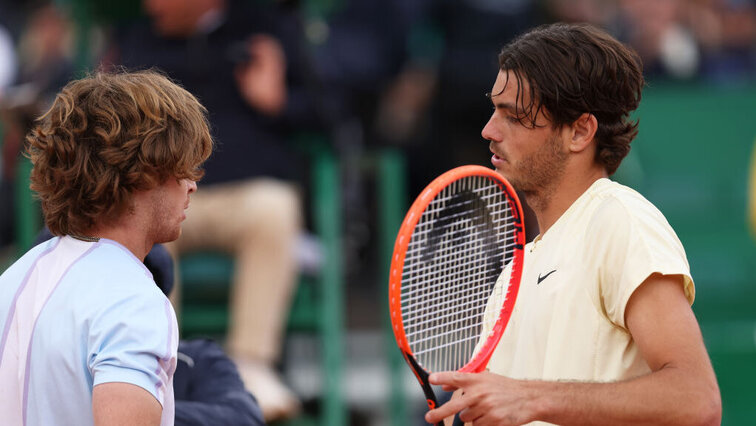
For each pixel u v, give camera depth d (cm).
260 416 956
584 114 855
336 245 1841
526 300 882
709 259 2273
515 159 873
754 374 2052
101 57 1983
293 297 1894
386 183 1967
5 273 794
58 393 721
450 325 916
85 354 720
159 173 764
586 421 766
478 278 919
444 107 2422
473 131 2423
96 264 750
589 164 876
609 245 815
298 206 1888
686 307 791
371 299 2491
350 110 2431
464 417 784
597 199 855
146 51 1836
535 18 2375
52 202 770
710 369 773
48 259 775
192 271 1841
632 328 796
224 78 1822
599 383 774
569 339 827
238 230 1777
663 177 2278
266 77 1822
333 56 2422
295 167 1869
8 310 763
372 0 2478
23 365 742
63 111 761
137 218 775
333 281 1831
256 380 1686
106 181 747
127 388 693
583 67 848
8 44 2453
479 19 2372
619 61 859
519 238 895
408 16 2456
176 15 1806
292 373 2112
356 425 2222
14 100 1900
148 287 746
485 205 916
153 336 717
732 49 2542
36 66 2356
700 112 2288
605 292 815
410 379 2197
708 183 2284
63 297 740
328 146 1933
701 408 753
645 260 791
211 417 912
